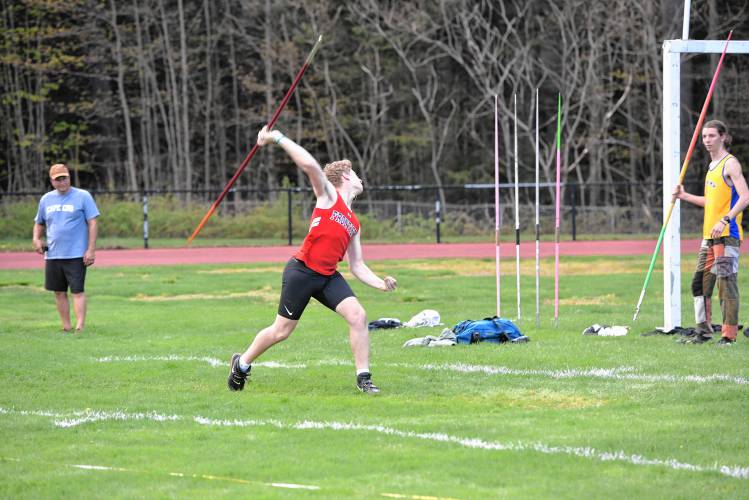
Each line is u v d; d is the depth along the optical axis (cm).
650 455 1542
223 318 3488
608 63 11606
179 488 1401
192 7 12825
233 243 7912
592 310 3512
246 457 1564
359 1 12069
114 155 13362
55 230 3119
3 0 12244
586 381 2173
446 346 2677
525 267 5575
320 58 12362
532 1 12050
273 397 2050
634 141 11781
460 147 13262
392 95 12862
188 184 12456
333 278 2102
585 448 1584
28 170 12756
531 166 12406
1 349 2761
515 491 1361
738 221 2606
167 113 13738
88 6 12156
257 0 12044
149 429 1777
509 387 2125
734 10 10294
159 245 7688
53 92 12950
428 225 8700
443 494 1352
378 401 1995
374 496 1346
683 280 4481
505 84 12406
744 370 2256
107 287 4609
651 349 2566
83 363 2520
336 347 2755
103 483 1429
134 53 12538
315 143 12912
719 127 2594
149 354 2673
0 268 5816
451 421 1800
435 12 12069
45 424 1819
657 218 8944
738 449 1575
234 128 13838
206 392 2131
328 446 1628
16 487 1411
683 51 2784
